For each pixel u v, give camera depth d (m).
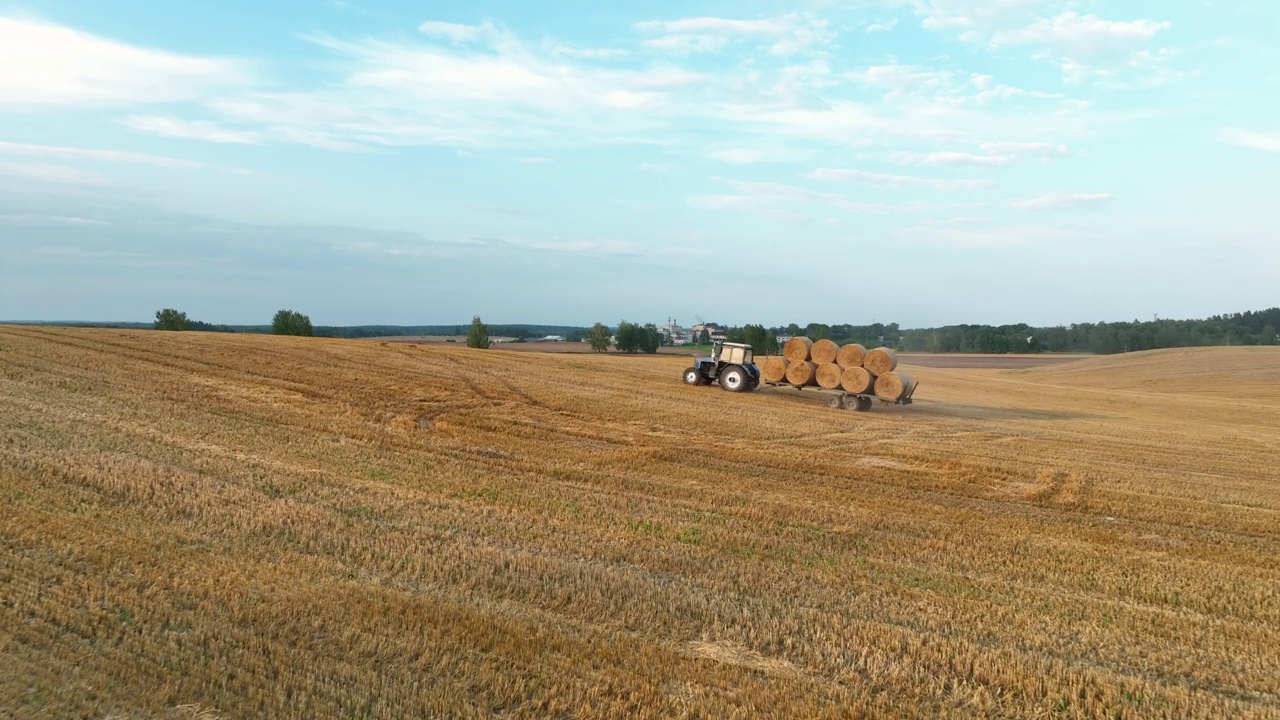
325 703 4.85
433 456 13.38
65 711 4.52
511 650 5.75
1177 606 7.86
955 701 5.47
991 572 8.58
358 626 5.96
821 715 5.10
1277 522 11.91
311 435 14.32
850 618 6.88
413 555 7.78
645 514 10.27
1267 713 5.51
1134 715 5.37
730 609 6.84
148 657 5.26
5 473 9.59
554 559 7.95
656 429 17.95
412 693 5.04
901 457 16.34
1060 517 11.80
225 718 4.62
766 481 13.18
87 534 7.55
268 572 6.95
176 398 17.03
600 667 5.62
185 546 7.55
